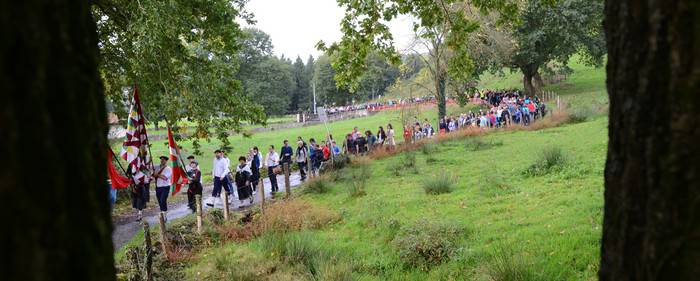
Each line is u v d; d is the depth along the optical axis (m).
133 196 13.10
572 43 35.88
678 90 1.55
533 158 14.59
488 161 15.52
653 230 1.64
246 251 8.56
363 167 16.16
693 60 1.52
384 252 7.80
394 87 31.48
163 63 8.77
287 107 78.94
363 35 6.85
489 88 56.16
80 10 1.42
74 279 1.23
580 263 5.80
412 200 11.02
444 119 26.77
